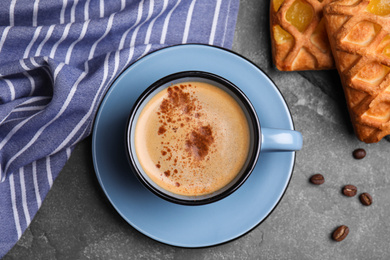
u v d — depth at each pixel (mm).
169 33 551
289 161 522
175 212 526
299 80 573
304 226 575
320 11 539
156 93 497
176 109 499
